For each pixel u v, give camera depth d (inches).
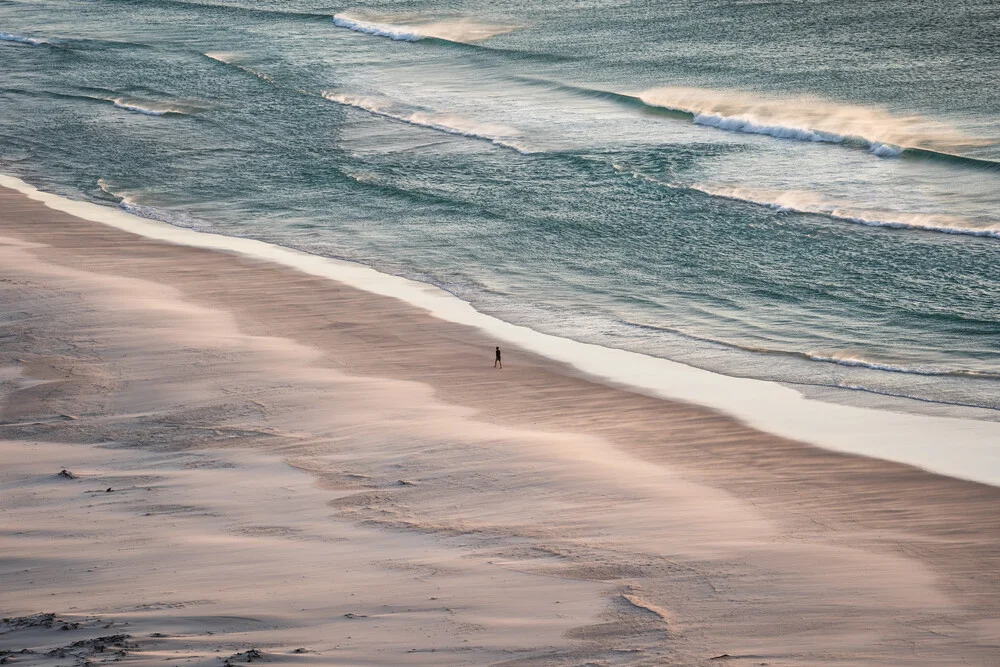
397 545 1745.8
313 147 5231.3
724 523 1850.4
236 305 3228.3
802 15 7381.9
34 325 3004.4
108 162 5123.0
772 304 3213.6
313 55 7224.4
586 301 3302.2
